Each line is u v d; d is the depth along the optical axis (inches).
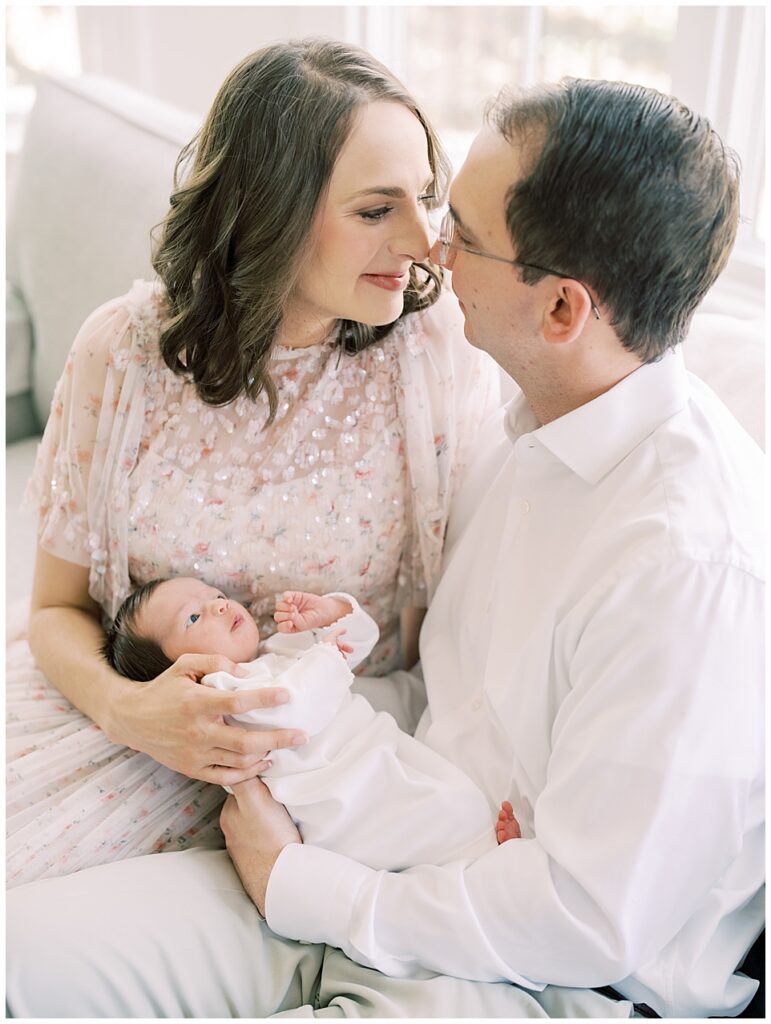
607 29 81.1
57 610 51.0
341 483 47.6
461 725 45.8
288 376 47.0
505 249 37.5
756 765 36.1
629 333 37.9
